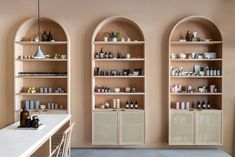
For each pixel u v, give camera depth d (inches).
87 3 229.6
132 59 220.7
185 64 232.8
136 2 228.8
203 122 218.2
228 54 227.0
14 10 229.9
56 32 233.1
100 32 233.3
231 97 227.5
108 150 221.5
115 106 229.1
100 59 222.1
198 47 232.8
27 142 116.0
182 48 232.5
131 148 227.1
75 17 229.6
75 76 229.8
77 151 218.7
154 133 228.8
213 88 225.5
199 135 217.9
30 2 229.8
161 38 228.4
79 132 229.6
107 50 233.5
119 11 229.5
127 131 219.1
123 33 233.3
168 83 222.5
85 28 229.6
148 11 228.7
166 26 228.5
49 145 133.0
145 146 228.7
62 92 226.7
